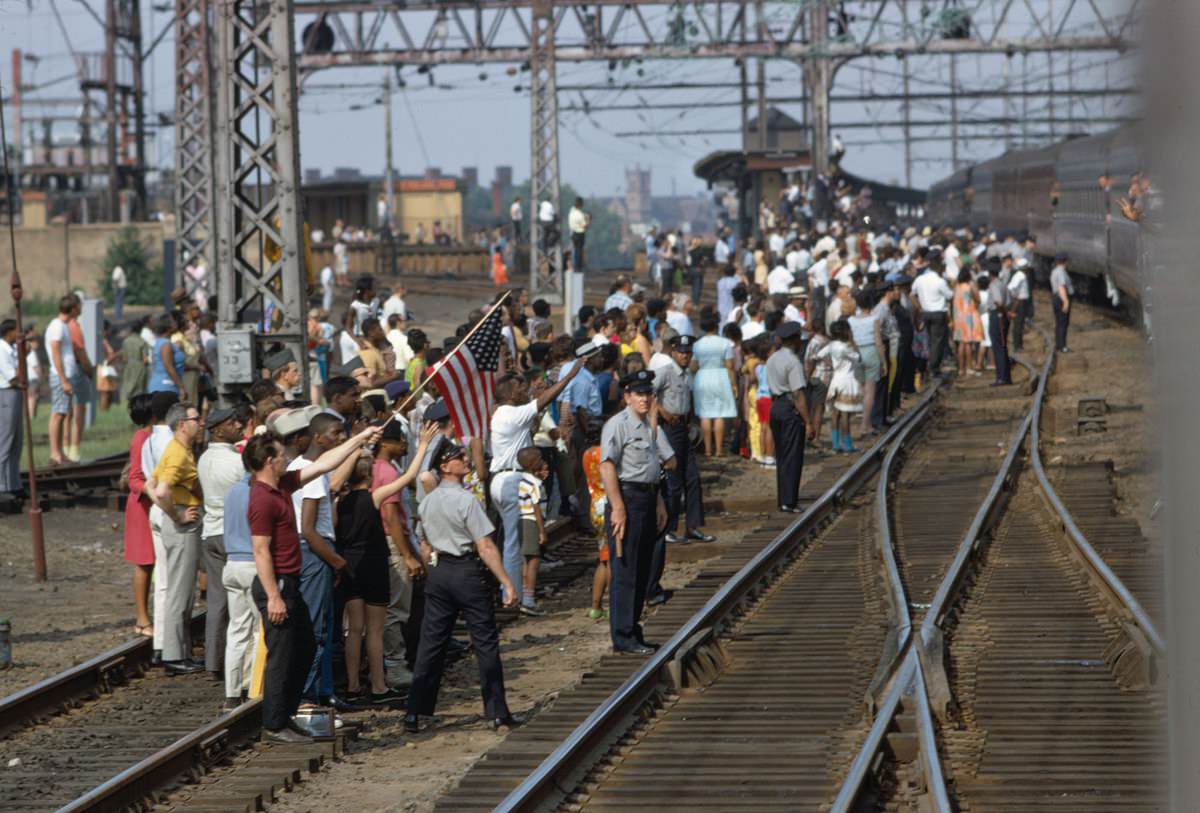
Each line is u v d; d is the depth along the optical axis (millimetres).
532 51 92125
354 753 21047
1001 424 55406
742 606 28609
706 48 101875
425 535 22156
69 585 34125
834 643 25453
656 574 29438
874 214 150875
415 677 22062
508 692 24422
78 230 138500
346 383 24047
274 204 35562
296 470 21344
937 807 15219
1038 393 56531
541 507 30969
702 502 38312
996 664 23156
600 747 18844
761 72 131375
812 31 102000
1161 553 4074
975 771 17438
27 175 153500
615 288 50500
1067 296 73312
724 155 128125
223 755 20047
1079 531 32844
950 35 101000
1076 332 84625
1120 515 37531
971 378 69812
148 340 48469
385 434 23766
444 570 21844
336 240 135125
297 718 21078
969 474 45312
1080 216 90688
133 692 24297
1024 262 76688
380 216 143750
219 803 17688
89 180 154625
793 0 98875
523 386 29125
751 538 35594
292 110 35219
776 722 20453
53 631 28859
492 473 28953
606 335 42938
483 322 23797
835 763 18172
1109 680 21938
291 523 21062
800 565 33000
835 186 103812
